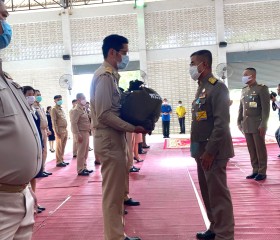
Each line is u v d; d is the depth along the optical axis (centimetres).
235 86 1476
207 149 273
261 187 491
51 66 1557
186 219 372
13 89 150
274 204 407
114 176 279
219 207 279
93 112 290
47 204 463
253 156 552
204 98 284
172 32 1504
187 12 1490
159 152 937
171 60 1511
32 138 150
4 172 138
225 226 278
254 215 371
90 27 1536
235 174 596
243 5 1458
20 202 149
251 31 1457
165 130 1371
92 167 760
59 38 1551
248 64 1466
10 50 1577
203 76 295
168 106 1369
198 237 316
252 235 315
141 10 1498
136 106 273
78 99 670
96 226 366
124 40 292
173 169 679
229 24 1470
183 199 455
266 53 1452
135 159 789
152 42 1517
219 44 1455
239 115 563
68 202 470
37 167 155
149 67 1527
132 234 334
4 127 138
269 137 1125
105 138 280
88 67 1546
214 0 1464
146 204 438
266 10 1445
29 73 1575
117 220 279
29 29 1562
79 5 1510
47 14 1546
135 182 573
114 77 286
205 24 1481
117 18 1523
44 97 1572
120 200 282
